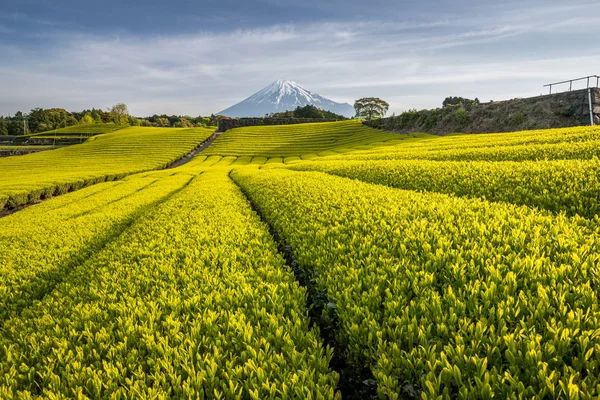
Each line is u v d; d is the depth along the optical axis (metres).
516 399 2.58
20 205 29.41
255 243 7.95
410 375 3.08
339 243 6.76
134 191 27.55
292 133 91.19
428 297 4.07
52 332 4.50
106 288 5.71
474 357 2.92
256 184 21.58
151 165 57.28
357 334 3.73
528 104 52.69
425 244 5.60
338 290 4.84
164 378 3.25
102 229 12.65
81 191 30.38
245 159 64.12
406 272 4.78
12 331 4.84
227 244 7.98
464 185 11.95
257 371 3.19
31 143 119.12
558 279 4.11
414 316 3.59
